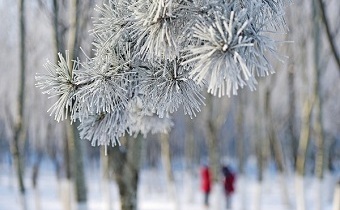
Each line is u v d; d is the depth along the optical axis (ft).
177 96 6.81
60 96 7.09
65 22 30.09
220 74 5.55
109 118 7.48
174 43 6.05
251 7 5.92
